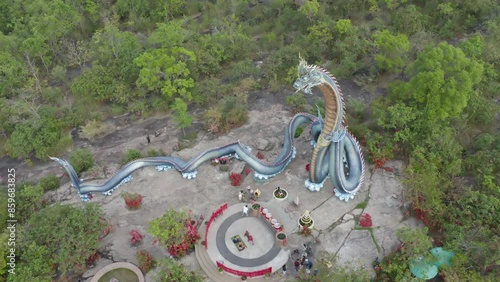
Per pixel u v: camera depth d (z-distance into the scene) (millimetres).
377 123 61500
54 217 48656
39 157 63156
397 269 45500
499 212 49438
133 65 71375
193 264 49188
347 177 55469
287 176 58625
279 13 85812
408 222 52375
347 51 73062
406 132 58219
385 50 68625
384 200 54938
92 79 71812
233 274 47438
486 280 44281
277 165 57250
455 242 46688
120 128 68125
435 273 45219
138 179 59312
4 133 67750
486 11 79250
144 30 87688
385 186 56562
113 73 73375
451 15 80812
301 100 68062
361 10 84625
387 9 84000
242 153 58531
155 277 47469
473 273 44781
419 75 57812
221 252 49562
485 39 74250
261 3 91375
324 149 52719
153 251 50688
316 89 72000
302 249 49875
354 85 72375
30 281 44875
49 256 47562
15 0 83562
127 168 57875
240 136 64750
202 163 60531
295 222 52781
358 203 54750
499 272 45406
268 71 72062
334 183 53625
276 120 67062
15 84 73438
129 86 72125
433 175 52719
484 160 56375
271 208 54375
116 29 77688
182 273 45250
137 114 70000
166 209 55094
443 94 56625
